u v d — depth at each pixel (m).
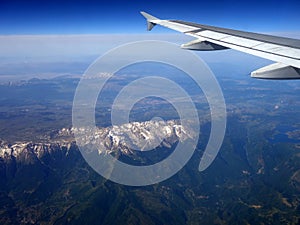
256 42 13.09
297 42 12.35
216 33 15.91
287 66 9.85
